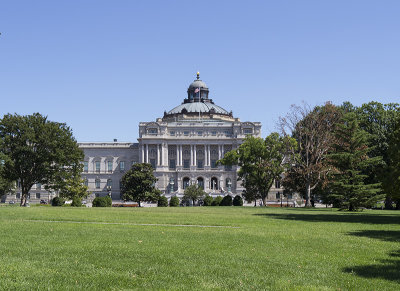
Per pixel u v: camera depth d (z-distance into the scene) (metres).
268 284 14.03
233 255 18.91
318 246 21.95
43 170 84.62
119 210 58.06
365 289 13.50
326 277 15.10
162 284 13.80
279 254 19.38
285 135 87.75
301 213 56.12
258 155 98.12
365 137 62.66
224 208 74.94
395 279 14.94
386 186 42.75
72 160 89.06
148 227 30.84
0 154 78.12
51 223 32.84
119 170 171.25
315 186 83.88
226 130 171.38
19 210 50.94
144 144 166.75
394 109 95.19
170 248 20.48
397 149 42.00
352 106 102.12
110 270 15.68
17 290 12.95
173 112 194.75
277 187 160.88
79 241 22.56
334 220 40.97
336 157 62.88
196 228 30.36
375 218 44.19
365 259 18.50
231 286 13.70
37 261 17.06
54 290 12.99
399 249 21.30
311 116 82.81
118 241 22.70
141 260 17.53
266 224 34.84
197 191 122.62
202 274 15.24
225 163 104.56
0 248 20.02
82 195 119.12
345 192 62.62
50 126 85.19
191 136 169.12
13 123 82.81
